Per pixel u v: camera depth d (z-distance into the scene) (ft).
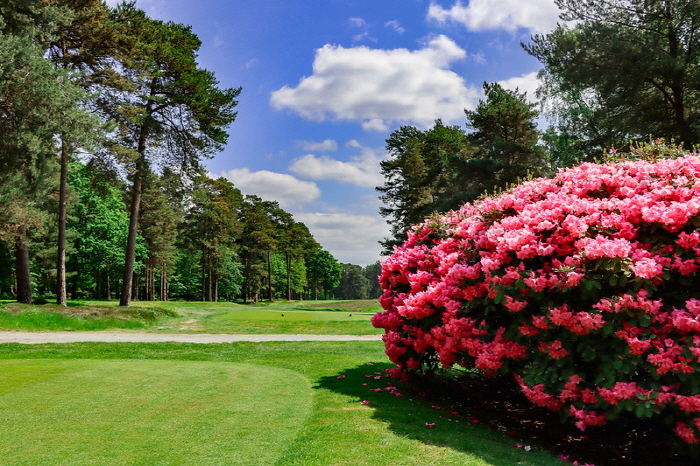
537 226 14.74
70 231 95.55
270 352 34.22
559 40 66.54
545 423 16.42
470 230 17.78
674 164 15.10
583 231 13.84
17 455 10.91
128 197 127.34
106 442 11.92
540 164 96.22
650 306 11.67
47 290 129.70
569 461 12.39
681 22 57.36
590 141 74.43
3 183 51.19
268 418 14.61
